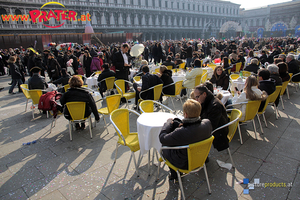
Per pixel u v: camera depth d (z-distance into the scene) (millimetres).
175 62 9180
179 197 2543
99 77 6387
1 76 12938
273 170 2986
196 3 70312
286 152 3441
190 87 6258
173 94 5645
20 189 2807
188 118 2240
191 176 2938
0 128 4930
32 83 5832
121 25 54375
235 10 85750
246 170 3021
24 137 4430
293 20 67188
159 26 62156
